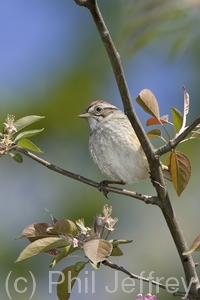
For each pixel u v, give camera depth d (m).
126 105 7.25
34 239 7.14
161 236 13.21
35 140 11.97
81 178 7.96
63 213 11.90
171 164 7.71
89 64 11.62
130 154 9.41
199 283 7.22
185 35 6.61
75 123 11.65
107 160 9.62
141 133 7.40
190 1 6.24
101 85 11.64
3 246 12.17
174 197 13.26
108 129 9.60
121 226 13.07
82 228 6.96
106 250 6.28
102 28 6.59
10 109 11.23
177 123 7.55
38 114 11.41
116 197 13.07
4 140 7.48
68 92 11.48
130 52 6.74
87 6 6.45
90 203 11.81
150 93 7.56
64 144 12.14
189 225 13.12
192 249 5.70
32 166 12.99
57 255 6.71
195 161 11.99
